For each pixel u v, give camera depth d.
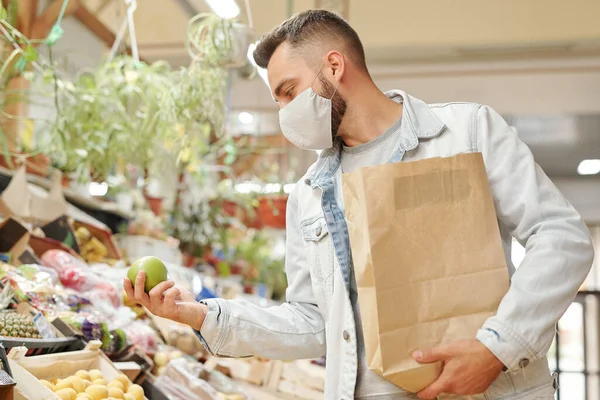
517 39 6.28
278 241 7.91
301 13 1.67
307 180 1.69
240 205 6.21
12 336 1.97
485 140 1.52
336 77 1.59
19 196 3.12
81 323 2.29
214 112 3.38
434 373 1.35
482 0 5.69
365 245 1.37
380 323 1.34
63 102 3.57
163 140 3.68
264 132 7.88
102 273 3.19
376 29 6.20
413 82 7.38
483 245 1.39
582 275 1.35
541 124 8.37
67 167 3.60
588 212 10.74
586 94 7.35
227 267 5.93
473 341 1.31
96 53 5.34
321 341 1.73
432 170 1.39
